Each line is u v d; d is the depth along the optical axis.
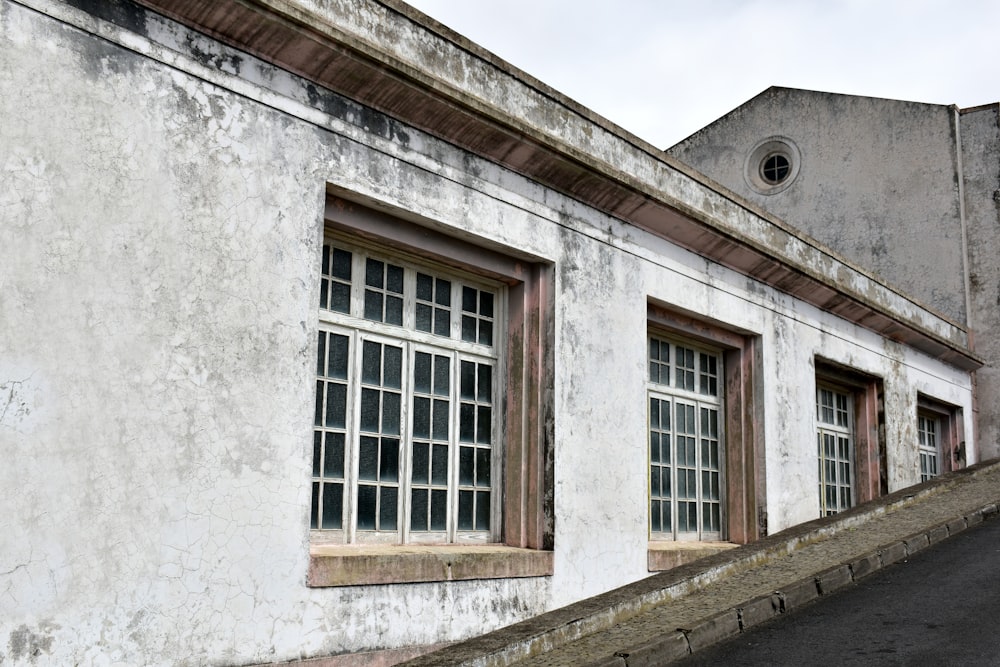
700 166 18.28
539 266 7.29
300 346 5.39
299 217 5.46
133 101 4.73
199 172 4.98
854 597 6.48
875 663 4.94
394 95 5.97
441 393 6.78
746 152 17.73
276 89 5.42
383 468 6.29
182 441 4.76
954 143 15.75
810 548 7.89
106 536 4.41
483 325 7.20
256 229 5.22
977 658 4.92
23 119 4.30
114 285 4.57
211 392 4.92
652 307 8.70
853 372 12.30
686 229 8.71
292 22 5.28
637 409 8.03
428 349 6.72
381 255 6.45
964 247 15.61
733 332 9.88
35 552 4.16
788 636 5.56
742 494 9.80
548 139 6.98
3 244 4.18
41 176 4.34
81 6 4.56
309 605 5.24
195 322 4.89
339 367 6.08
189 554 4.73
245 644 4.91
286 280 5.35
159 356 4.71
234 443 4.99
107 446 4.46
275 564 5.10
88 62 4.57
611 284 7.88
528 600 6.68
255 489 5.06
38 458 4.21
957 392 15.46
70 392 4.35
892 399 13.08
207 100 5.07
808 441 10.70
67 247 4.41
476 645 5.03
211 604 4.79
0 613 4.02
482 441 7.08
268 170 5.32
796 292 10.74
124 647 4.43
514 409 7.20
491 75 6.98
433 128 6.33
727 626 5.63
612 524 7.56
